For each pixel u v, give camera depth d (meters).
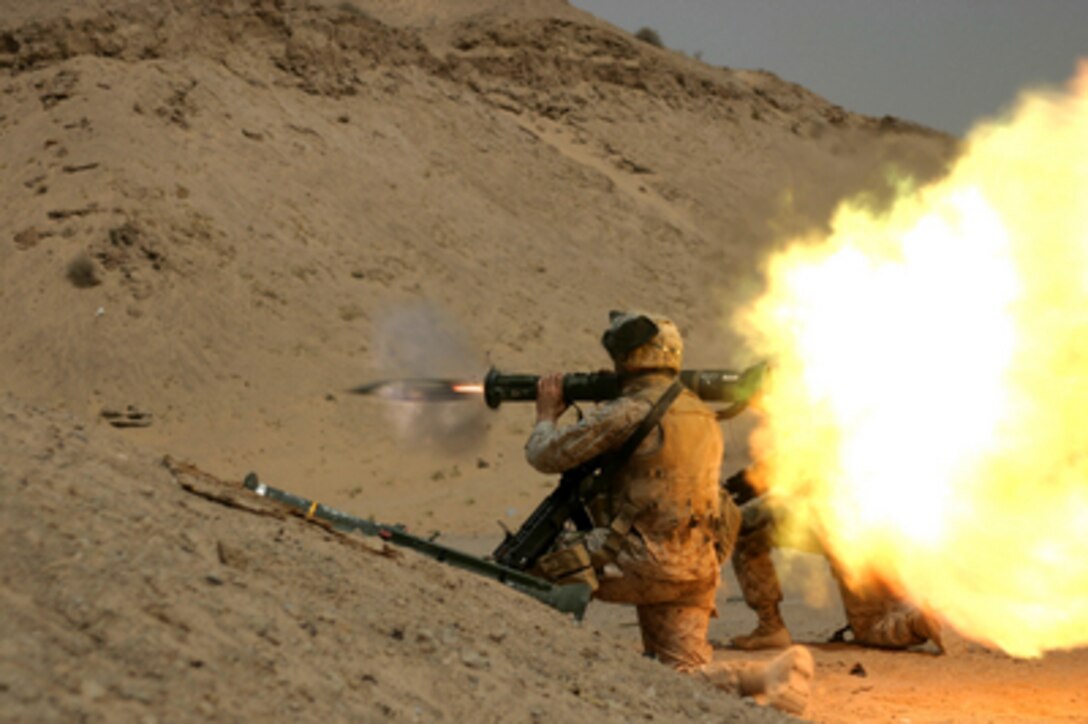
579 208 100.50
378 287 76.12
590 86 128.12
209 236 73.44
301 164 86.88
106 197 73.19
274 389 61.72
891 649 9.72
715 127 130.38
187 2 96.62
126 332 64.75
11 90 86.38
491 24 130.38
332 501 43.00
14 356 63.06
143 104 84.06
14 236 71.12
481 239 88.44
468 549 24.83
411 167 94.44
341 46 104.12
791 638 10.70
